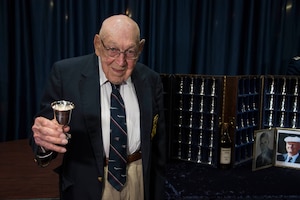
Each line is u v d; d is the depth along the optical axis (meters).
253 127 1.61
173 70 1.87
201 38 1.86
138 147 0.92
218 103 1.46
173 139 1.62
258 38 1.88
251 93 1.57
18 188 1.13
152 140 1.01
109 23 0.78
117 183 0.86
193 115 1.56
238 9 1.81
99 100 0.85
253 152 1.47
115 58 0.79
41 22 1.70
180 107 1.58
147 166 0.91
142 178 0.94
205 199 1.18
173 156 1.63
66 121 0.73
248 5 1.86
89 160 0.86
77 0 1.74
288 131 1.52
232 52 1.85
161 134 1.00
